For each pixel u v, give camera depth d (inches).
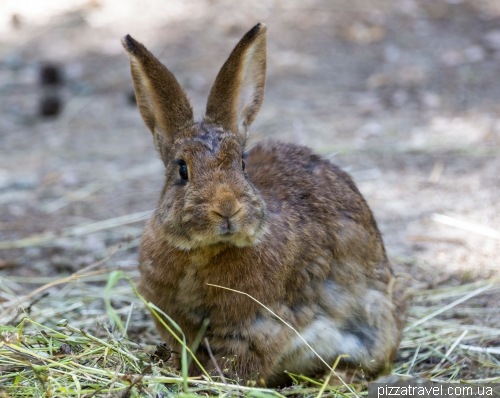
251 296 313.6
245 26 1049.5
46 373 304.2
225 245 306.7
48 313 410.9
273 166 362.0
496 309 424.8
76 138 765.3
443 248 501.4
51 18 1149.1
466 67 880.9
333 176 370.0
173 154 324.8
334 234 347.9
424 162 643.5
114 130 784.9
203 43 1003.9
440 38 983.0
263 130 726.5
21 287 469.4
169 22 1084.5
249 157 374.9
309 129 728.3
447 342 386.6
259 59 360.8
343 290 352.5
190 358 329.7
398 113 767.1
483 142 674.2
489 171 614.9
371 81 863.1
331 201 354.6
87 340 340.8
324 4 1111.0
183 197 302.0
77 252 522.0
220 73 346.0
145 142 748.0
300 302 336.8
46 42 1059.3
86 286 472.4
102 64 975.6
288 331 330.0
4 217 583.8
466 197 573.3
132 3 1167.6
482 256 486.9
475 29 1007.6
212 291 313.6
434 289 449.7
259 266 313.4
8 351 314.7
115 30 1080.2
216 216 289.6
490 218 536.4
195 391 303.1
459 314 421.4
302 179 356.5
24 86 924.6
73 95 884.6
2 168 689.6
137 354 344.5
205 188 297.0
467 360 366.3
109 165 689.6
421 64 902.4
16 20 1126.4
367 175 624.1
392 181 610.2
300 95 831.1
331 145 683.4
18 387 294.7
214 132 322.0
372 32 1010.7
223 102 347.6
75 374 303.4
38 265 504.1
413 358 375.6
